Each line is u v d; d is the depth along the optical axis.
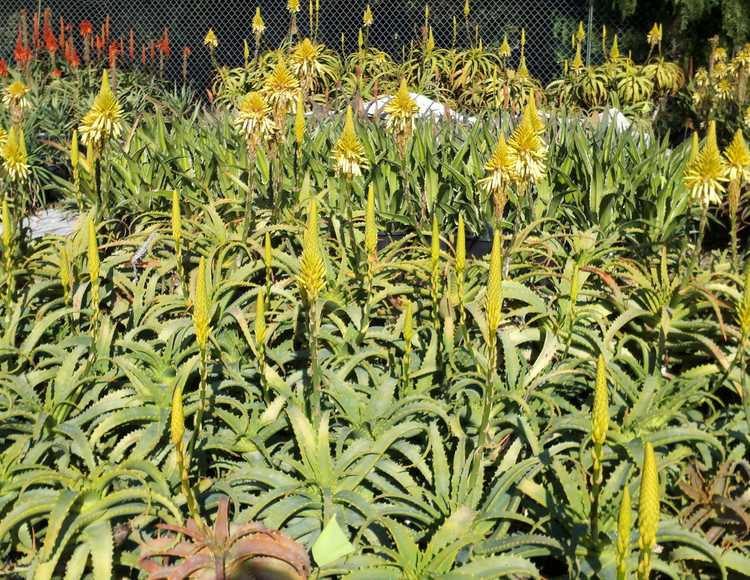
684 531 1.87
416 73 8.41
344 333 2.48
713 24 8.52
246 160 3.54
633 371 2.50
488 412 2.01
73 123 6.25
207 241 2.95
